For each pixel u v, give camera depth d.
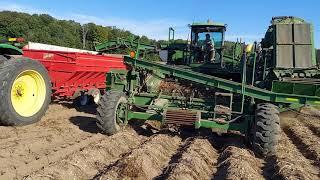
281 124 12.52
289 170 6.74
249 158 7.52
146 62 9.16
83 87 12.09
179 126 9.95
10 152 6.54
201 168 6.83
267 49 10.73
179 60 15.35
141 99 9.41
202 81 8.88
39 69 8.43
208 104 9.21
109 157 7.12
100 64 12.53
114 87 9.34
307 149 8.98
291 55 10.25
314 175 7.04
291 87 8.37
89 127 9.36
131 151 7.21
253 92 8.51
